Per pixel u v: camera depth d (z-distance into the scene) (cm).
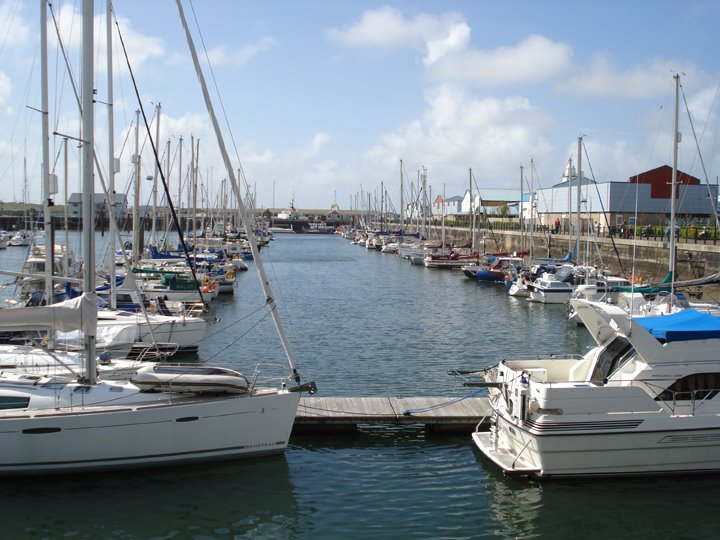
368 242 13088
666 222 7138
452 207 15600
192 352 2969
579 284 4953
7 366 1797
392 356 3003
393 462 1691
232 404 1582
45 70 2333
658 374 1565
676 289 4269
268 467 1633
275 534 1341
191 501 1461
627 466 1531
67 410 1512
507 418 1617
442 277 7300
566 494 1495
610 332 1677
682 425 1513
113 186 2895
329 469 1644
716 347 1588
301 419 1847
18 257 8869
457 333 3647
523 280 5353
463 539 1327
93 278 1602
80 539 1312
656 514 1415
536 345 3316
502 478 1587
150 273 4556
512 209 12069
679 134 3353
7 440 1466
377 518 1410
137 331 2578
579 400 1509
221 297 5222
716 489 1510
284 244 15362
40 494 1466
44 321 1555
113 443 1509
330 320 4078
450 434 1875
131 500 1457
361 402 1995
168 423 1535
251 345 3203
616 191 7344
